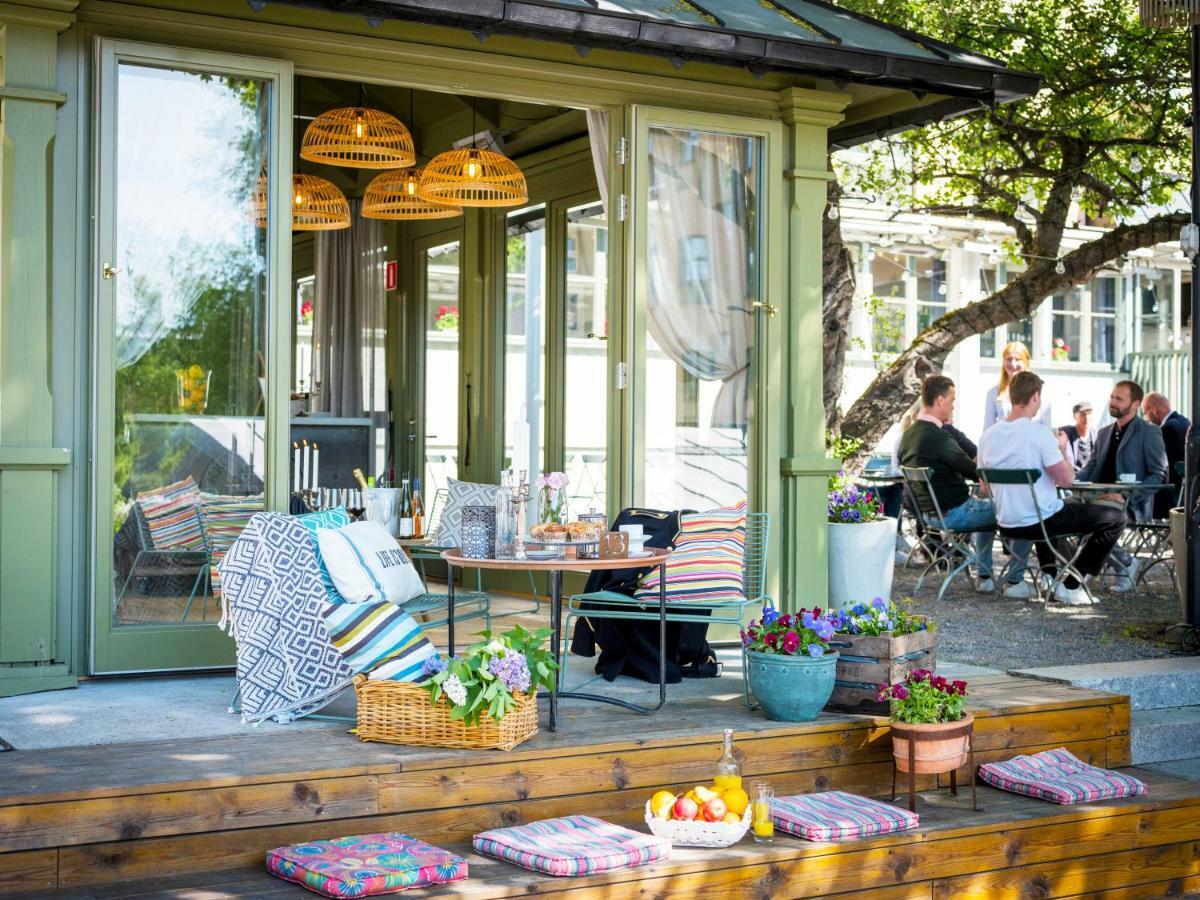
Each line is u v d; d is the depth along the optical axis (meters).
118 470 5.26
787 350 6.63
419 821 4.10
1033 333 16.55
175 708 4.77
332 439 9.11
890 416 10.17
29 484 5.00
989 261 16.28
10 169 4.98
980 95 6.52
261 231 5.50
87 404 5.20
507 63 5.92
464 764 4.16
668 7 5.91
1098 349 17.11
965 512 8.60
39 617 5.02
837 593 6.86
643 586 5.46
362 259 10.09
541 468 8.23
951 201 11.76
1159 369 17.14
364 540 5.08
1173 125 9.99
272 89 5.48
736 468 6.51
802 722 4.79
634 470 6.25
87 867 3.69
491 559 4.73
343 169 10.02
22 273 5.00
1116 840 4.81
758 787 4.34
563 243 8.05
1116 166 10.26
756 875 4.10
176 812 3.79
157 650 5.27
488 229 8.73
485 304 8.75
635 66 6.21
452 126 8.91
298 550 4.73
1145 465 9.70
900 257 15.69
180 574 5.34
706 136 6.41
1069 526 8.14
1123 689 5.76
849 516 7.00
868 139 7.33
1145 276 17.30
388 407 10.03
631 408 6.23
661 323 6.32
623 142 6.25
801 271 6.61
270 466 5.51
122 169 5.25
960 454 8.72
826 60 5.92
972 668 6.08
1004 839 4.57
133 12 5.21
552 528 4.96
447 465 9.30
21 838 3.62
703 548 5.42
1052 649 6.66
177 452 5.37
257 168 5.49
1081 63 9.79
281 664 4.64
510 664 4.27
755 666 4.82
